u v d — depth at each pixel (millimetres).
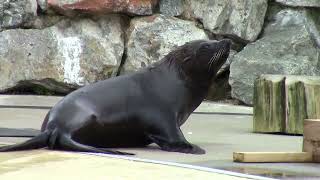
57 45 41281
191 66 18266
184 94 18219
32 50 41219
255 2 42062
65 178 12461
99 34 42000
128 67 42344
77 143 16531
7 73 41094
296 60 39531
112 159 15195
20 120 26016
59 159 15023
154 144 19109
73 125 16922
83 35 41719
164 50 41438
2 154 15781
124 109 17656
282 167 15180
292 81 24078
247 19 41906
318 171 14695
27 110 30922
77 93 17703
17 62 41188
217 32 42250
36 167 13820
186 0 43031
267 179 13016
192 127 25734
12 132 21312
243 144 20047
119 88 17875
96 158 15289
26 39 41344
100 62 41500
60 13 42344
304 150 16609
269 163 15805
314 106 23922
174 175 12992
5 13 41781
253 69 39219
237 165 15219
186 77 18344
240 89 39281
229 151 18031
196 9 42719
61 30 41906
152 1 42594
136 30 42000
